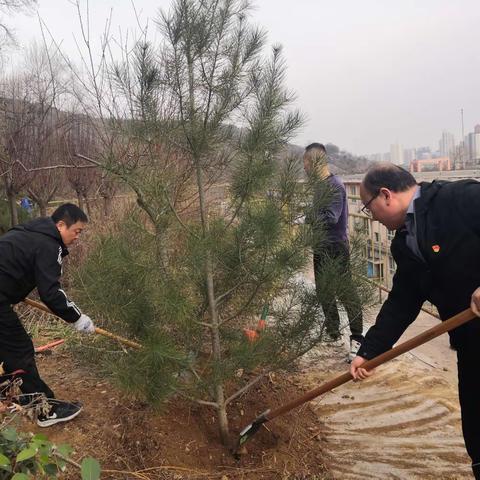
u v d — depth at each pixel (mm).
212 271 2854
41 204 6633
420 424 3277
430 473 2779
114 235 2764
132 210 2975
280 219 2625
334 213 3344
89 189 6938
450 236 1963
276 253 2684
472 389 2199
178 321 2545
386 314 2434
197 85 2629
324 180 2816
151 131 2631
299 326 2955
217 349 2891
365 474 2799
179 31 2523
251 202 2758
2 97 6191
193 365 2785
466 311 1910
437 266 2027
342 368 4164
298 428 3279
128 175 2729
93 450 2777
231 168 2783
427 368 4121
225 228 2822
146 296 2461
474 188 1962
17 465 1430
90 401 3312
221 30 2596
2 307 2791
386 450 3016
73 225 2893
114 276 2510
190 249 2625
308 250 2750
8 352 2846
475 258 1944
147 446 2844
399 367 4125
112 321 2693
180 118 2627
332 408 3545
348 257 3016
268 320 3152
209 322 2951
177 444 2918
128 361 2488
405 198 2080
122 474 2613
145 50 2566
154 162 2848
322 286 2879
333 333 3037
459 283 2002
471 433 2270
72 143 6684
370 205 2152
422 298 2363
